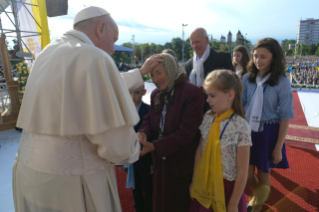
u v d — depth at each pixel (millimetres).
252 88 1877
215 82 1235
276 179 2465
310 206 2025
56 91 970
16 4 5449
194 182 1414
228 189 1308
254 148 1817
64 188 1026
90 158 1064
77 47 1023
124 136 1060
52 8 6742
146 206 1889
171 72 1361
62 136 1007
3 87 4543
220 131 1297
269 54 1688
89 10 1186
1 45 4297
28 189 1073
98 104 969
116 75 1031
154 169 1540
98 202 1091
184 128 1326
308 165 2748
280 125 1760
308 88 8438
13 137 4016
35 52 5973
